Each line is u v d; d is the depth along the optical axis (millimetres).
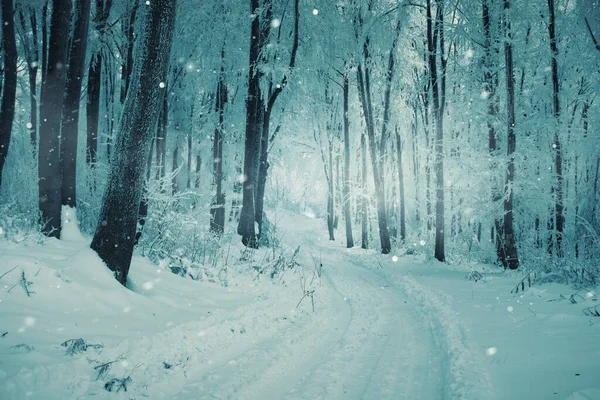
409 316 6883
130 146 6012
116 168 6000
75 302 4824
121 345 3990
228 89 20438
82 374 3381
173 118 21516
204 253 9391
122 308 5145
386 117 21438
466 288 9180
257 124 15875
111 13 13992
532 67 17062
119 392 3258
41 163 7184
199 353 4461
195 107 20922
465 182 16547
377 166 21359
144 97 6078
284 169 28359
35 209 9898
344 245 29188
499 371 3672
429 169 24016
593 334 4473
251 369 4117
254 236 14797
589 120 16297
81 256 5672
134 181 6047
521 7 14742
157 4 6105
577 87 17500
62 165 7812
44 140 7199
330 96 26453
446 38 16359
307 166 30641
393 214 30000
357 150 29969
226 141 21453
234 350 4781
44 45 14367
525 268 11445
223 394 3480
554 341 4363
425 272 13211
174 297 6250
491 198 15094
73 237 7574
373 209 29156
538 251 15031
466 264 16156
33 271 4914
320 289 9516
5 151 9422
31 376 3021
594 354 3771
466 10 15359
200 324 5160
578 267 9047
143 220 8953
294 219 44500
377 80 21938
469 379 3520
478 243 19531
